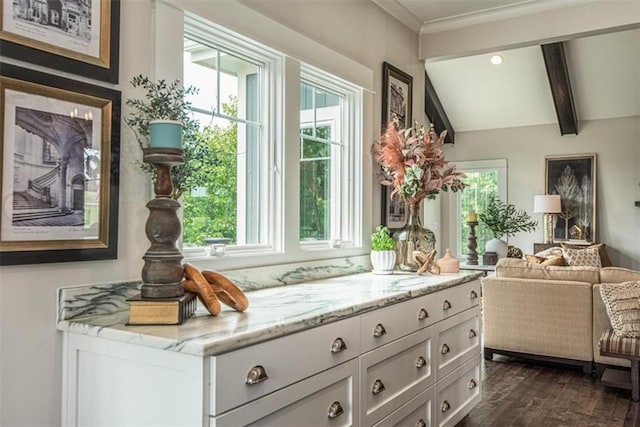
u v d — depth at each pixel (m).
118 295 1.72
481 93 7.67
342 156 3.15
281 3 2.52
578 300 3.84
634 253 7.25
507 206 8.05
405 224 3.47
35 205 1.49
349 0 3.08
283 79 2.52
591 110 7.39
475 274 3.04
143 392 1.39
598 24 3.33
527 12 3.54
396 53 3.62
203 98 2.19
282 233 2.50
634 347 3.21
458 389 2.80
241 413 1.35
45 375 1.53
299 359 1.58
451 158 8.59
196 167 1.84
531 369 3.97
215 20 2.10
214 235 2.23
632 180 7.25
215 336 1.34
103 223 1.68
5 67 1.42
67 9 1.58
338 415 1.76
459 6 3.51
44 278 1.53
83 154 1.62
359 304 1.88
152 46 1.86
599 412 3.05
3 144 1.42
